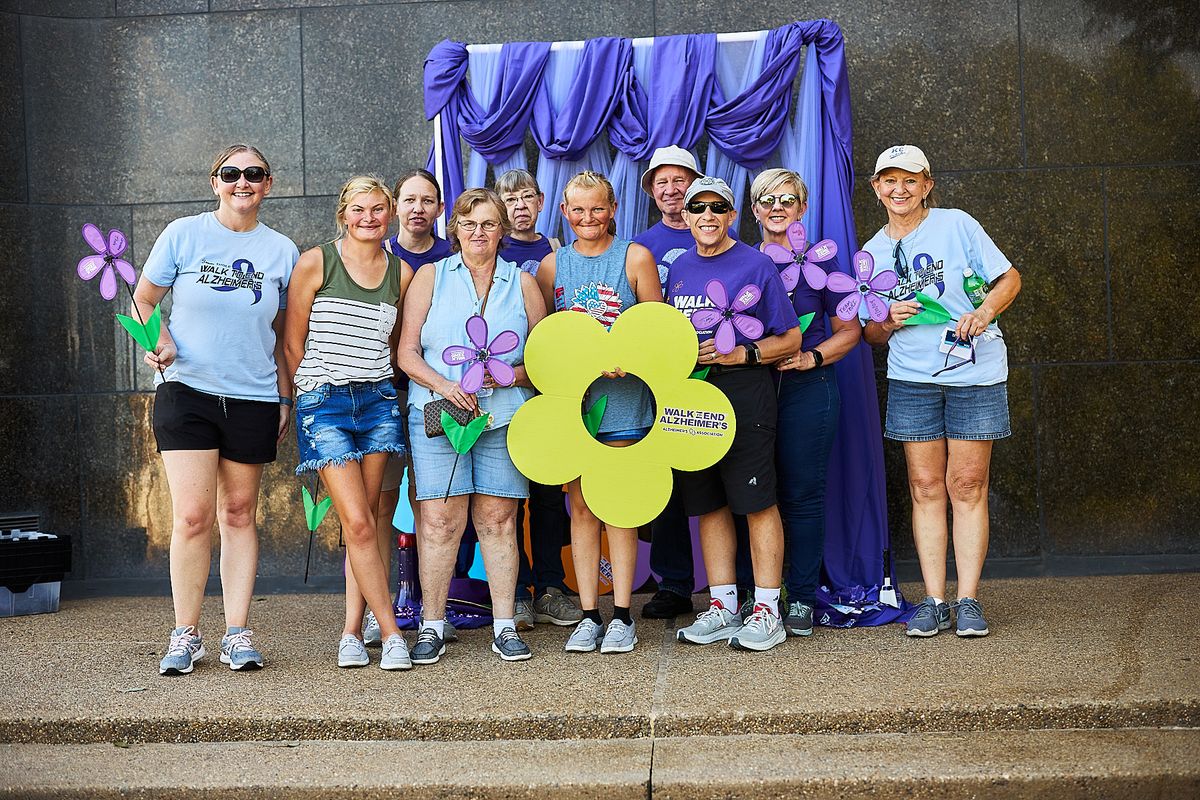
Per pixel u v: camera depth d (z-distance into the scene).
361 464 3.96
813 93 5.16
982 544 4.23
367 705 3.42
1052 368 5.58
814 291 4.39
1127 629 4.14
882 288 4.13
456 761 3.08
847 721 3.23
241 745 3.27
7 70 5.77
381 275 4.03
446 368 4.03
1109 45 5.55
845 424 4.80
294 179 5.82
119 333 5.86
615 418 4.11
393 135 5.78
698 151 5.45
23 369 5.79
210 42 5.86
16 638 4.61
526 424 4.00
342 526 3.93
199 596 3.99
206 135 5.86
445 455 4.00
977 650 3.89
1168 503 5.57
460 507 4.07
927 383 4.23
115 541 5.86
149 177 5.87
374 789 2.91
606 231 4.18
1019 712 3.21
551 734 3.27
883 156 4.21
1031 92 5.57
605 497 3.99
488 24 5.73
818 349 4.26
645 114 5.29
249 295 3.93
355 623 4.07
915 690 3.39
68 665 4.06
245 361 3.95
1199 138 5.55
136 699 3.54
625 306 4.14
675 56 5.24
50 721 3.34
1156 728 3.18
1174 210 5.56
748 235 5.38
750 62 5.25
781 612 4.43
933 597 4.28
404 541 4.73
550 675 3.74
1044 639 4.02
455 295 4.05
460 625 4.69
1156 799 2.82
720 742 3.17
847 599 4.69
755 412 4.06
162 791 2.94
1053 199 5.57
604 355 4.00
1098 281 5.57
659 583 5.18
